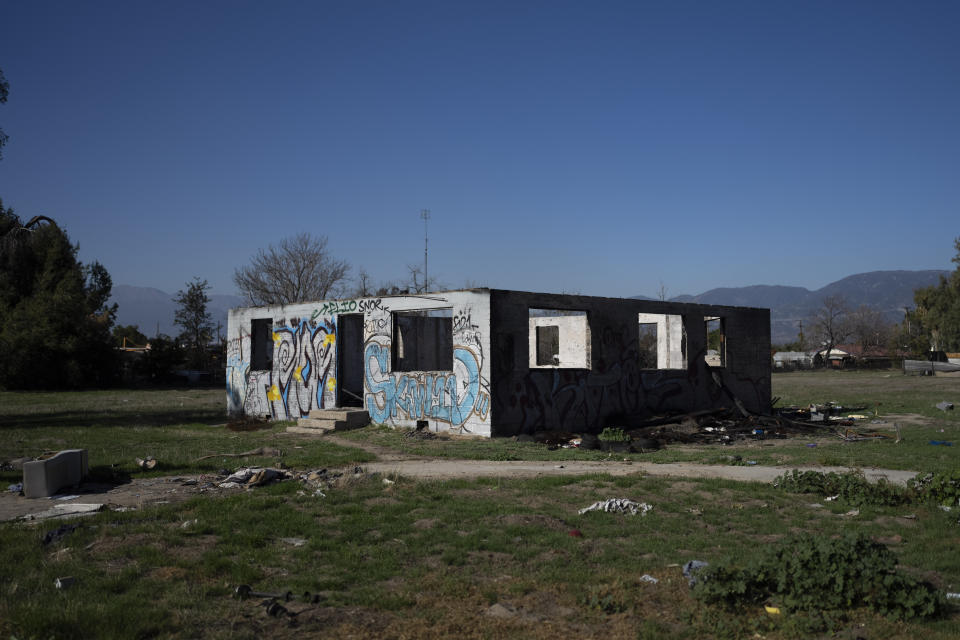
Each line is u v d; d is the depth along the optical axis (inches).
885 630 213.2
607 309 791.7
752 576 241.3
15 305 1726.1
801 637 211.2
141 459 512.7
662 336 1143.0
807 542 249.1
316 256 2052.2
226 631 209.9
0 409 1058.7
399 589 250.5
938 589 237.8
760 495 405.7
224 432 756.0
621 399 800.3
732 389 936.9
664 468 518.6
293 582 253.0
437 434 705.0
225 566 268.2
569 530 329.4
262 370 921.5
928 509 369.1
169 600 231.8
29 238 1829.5
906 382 1728.6
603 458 574.2
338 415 759.7
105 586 242.5
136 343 3036.4
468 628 217.5
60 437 675.4
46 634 201.5
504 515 351.9
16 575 252.1
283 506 367.9
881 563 234.2
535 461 557.6
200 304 2620.6
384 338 773.9
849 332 3895.2
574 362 1179.3
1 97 1005.2
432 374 726.5
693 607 233.1
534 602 239.8
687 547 303.9
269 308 904.9
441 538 312.0
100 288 2047.2
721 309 926.4
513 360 697.6
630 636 211.6
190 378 1985.7
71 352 1663.4
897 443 654.5
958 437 689.6
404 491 406.6
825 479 420.8
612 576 263.4
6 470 481.4
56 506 371.2
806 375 2251.5
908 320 3314.5
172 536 301.4
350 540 309.7
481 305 682.8
